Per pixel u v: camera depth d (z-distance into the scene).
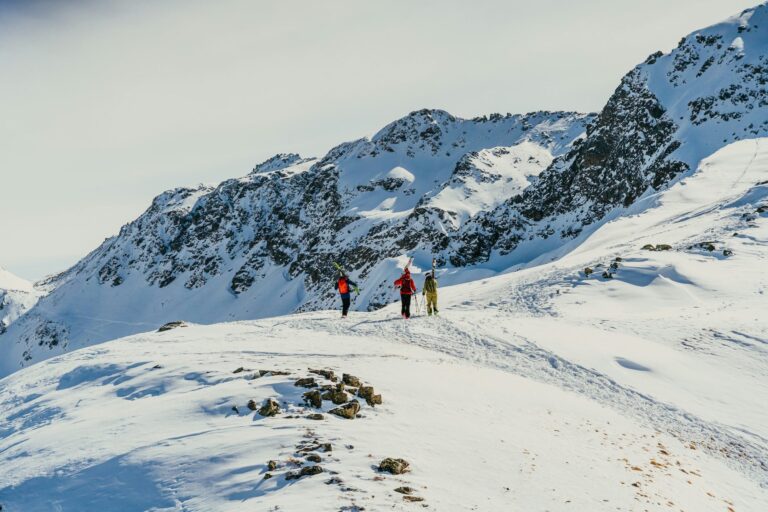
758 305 24.52
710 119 105.75
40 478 9.98
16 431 14.30
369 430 10.55
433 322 24.81
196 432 10.80
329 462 8.85
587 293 28.98
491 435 11.23
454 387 14.54
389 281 132.75
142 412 12.36
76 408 14.62
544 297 29.52
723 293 26.72
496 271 126.81
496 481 9.00
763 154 65.81
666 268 30.00
